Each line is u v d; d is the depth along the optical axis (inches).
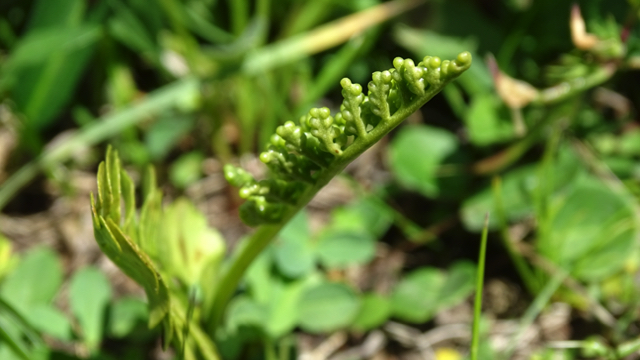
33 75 6.8
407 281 6.2
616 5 6.9
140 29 7.1
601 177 6.6
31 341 5.5
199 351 5.2
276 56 7.0
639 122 7.1
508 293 6.4
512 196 6.5
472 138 6.8
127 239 4.5
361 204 6.7
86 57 6.9
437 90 4.2
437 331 6.2
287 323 5.9
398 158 6.7
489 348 5.8
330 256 6.2
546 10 7.1
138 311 5.9
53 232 6.9
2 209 7.0
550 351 5.9
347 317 5.9
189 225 5.4
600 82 6.4
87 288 5.8
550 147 6.2
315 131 4.3
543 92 6.4
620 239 6.2
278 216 4.7
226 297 5.3
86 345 5.7
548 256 6.3
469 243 6.7
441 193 6.7
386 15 7.1
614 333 6.1
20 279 5.9
